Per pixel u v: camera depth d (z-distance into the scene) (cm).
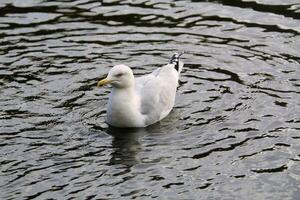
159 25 2064
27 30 2034
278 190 1351
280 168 1419
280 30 2027
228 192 1346
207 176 1396
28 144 1509
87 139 1534
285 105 1652
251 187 1362
